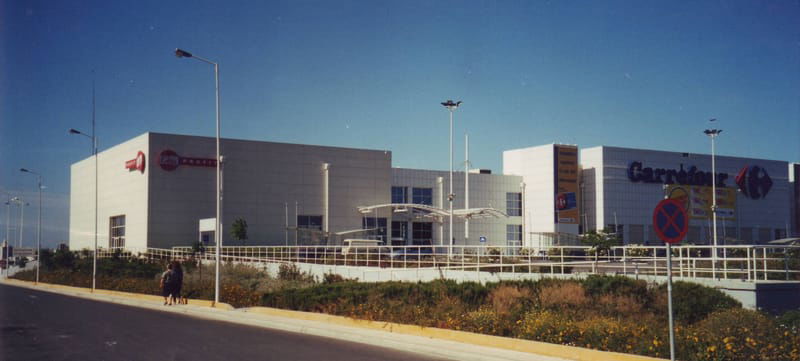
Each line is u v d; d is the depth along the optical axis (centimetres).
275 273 4566
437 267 3512
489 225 7975
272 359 1424
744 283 2050
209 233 6462
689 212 8444
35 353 1470
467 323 1889
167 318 2328
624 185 8119
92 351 1502
